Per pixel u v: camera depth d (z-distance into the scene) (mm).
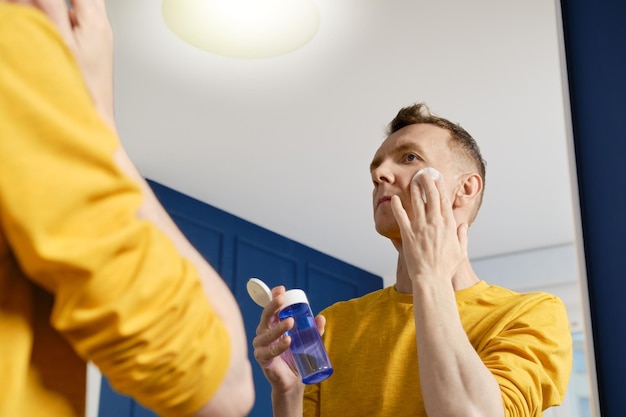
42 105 389
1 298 400
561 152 2504
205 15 2004
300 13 1973
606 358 1162
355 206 3016
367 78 2246
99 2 537
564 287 2916
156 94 2363
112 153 415
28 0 480
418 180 1218
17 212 370
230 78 2275
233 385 469
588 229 1238
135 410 2471
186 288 428
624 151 1240
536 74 2170
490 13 1947
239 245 3061
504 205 2834
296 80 2273
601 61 1315
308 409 1279
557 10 1381
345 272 3473
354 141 2578
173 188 2873
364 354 1245
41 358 418
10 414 378
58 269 380
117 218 401
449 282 1087
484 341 1161
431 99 2336
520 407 1029
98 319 386
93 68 513
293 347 1067
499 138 2496
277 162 2730
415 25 2010
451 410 964
